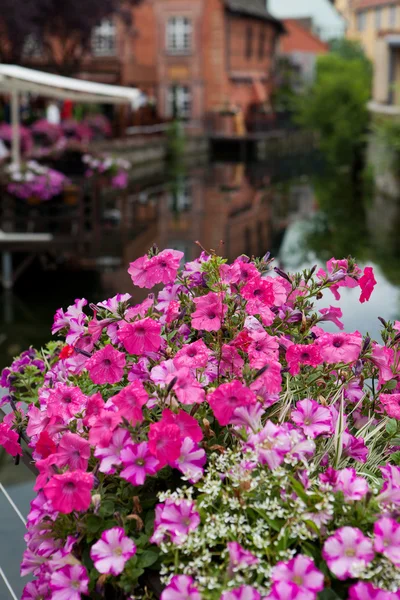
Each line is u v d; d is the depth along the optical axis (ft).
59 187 33.50
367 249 40.63
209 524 5.65
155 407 6.63
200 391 6.07
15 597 7.29
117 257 32.40
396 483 5.87
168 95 134.51
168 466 6.26
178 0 131.34
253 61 148.56
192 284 7.70
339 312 7.59
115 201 44.91
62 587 5.60
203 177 85.56
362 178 85.71
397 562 5.08
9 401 8.20
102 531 5.82
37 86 34.55
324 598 5.24
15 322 25.81
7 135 42.16
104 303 7.28
